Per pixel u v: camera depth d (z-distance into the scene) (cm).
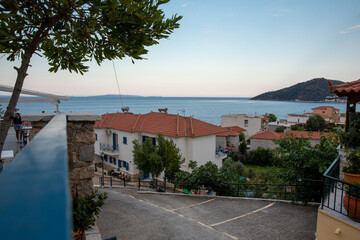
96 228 534
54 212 33
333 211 625
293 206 1007
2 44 383
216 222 834
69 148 541
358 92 749
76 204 501
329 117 9162
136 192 1412
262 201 1100
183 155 2650
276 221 842
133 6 393
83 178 550
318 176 970
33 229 28
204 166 1426
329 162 908
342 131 782
